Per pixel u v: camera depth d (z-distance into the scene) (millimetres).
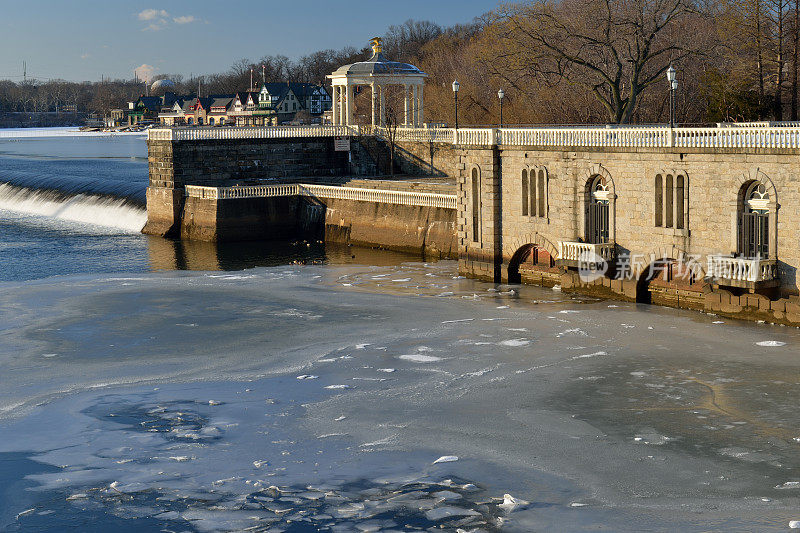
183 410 40875
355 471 34062
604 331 52312
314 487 32688
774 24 94625
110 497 32281
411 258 81500
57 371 47188
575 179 62031
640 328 52625
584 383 43406
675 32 107688
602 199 61125
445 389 43031
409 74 111375
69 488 33062
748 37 95688
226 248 90438
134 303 62656
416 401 41469
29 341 53062
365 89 172875
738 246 53469
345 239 91562
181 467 34719
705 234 55000
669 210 56844
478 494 32000
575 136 61500
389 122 117562
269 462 35000
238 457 35531
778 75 89562
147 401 42219
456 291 65062
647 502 31031
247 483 33125
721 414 38906
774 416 38438
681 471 33438
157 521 30438
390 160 107625
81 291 67188
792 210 50594
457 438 37062
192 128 99062
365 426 38531
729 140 52844
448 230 81062
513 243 67125
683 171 55562
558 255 64000
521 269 67312
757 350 47500
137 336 53875
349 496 31938
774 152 50781
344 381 44562
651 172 57375
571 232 62688
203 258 84750
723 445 35656
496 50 111000
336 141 106625
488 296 62969
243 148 101375
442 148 102062
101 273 76812
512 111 123625
